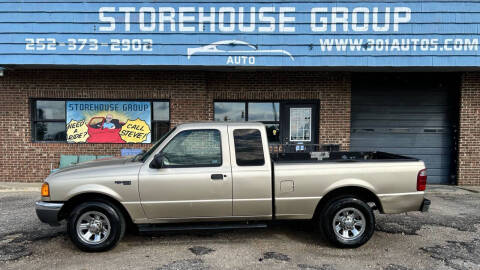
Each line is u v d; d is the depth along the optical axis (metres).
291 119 8.73
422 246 4.51
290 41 7.46
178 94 8.48
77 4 7.44
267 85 8.55
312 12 7.43
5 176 8.52
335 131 8.57
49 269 3.78
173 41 7.47
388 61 7.43
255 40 7.47
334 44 7.45
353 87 8.90
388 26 7.40
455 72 8.60
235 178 4.27
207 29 7.47
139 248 4.41
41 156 8.51
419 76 8.86
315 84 8.53
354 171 4.39
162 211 4.24
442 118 8.86
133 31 7.47
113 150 8.59
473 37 7.35
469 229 5.20
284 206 4.36
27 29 7.46
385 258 4.12
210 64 7.50
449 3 7.35
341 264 3.94
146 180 4.18
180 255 4.18
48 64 7.50
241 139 4.39
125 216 4.43
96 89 8.41
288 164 4.39
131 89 8.45
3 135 8.45
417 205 4.46
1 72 8.01
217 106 8.79
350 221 4.39
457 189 8.10
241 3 7.45
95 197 4.29
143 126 8.62
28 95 8.38
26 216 5.71
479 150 8.45
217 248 4.42
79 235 4.17
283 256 4.17
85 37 7.48
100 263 3.94
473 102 8.39
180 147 4.36
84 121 8.56
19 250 4.30
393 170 4.42
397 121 8.93
